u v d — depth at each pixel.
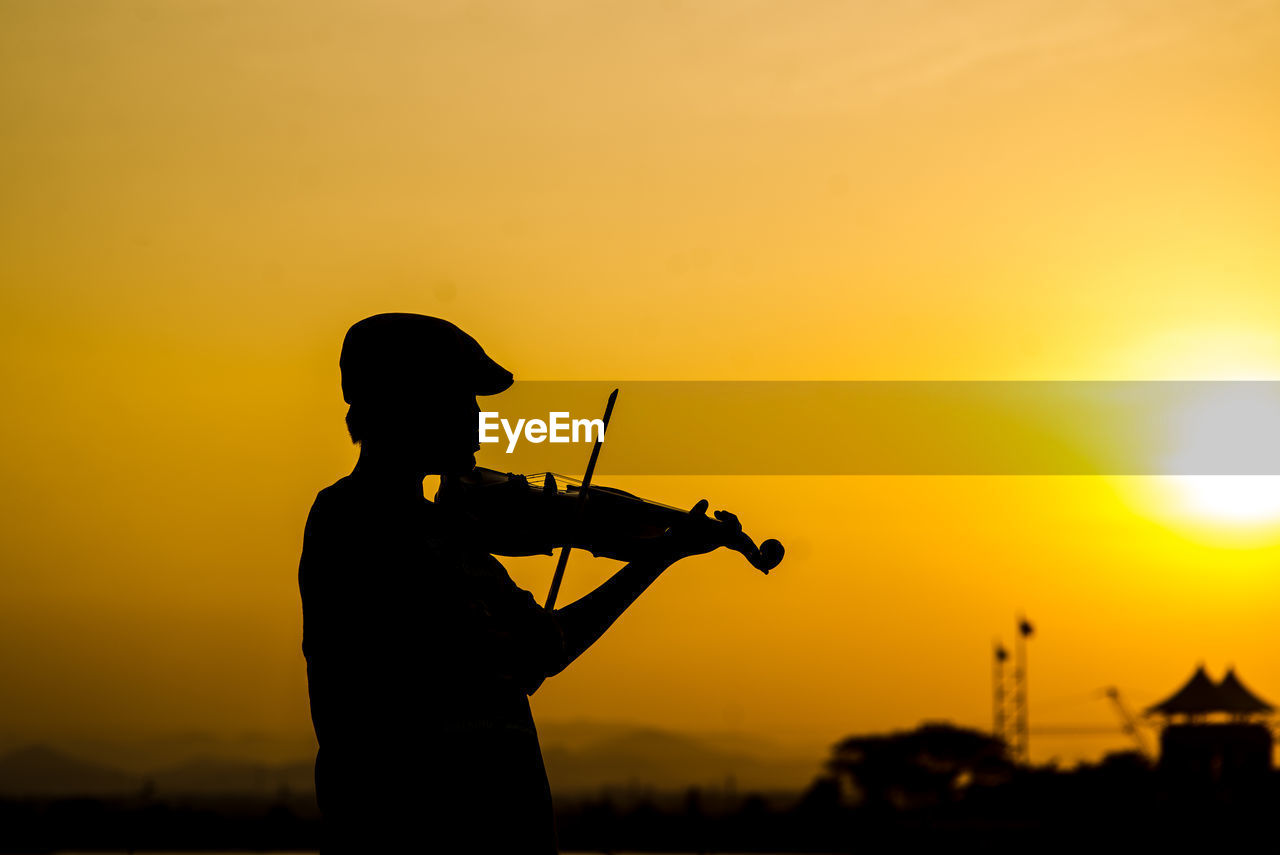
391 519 5.48
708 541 6.23
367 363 5.56
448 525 5.72
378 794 5.32
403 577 5.39
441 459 5.59
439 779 5.32
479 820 5.35
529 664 5.56
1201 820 198.88
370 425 5.56
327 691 5.41
